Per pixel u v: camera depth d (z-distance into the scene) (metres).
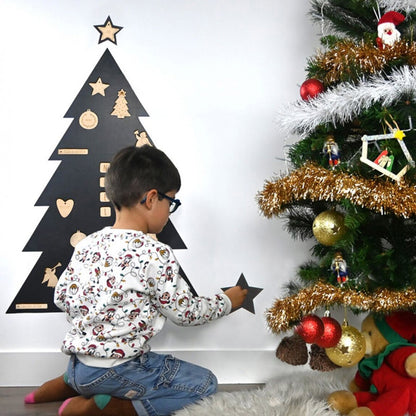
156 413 1.32
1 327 1.65
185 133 1.70
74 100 1.67
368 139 1.23
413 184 1.21
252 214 1.72
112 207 1.68
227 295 1.46
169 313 1.29
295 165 1.46
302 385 1.49
